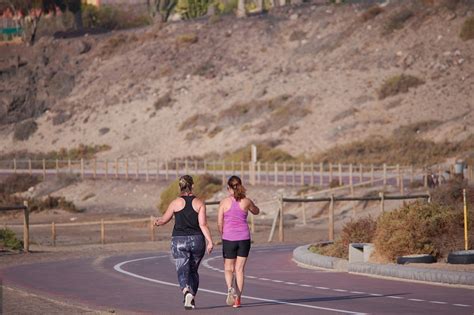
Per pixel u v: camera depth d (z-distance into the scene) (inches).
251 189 6437.0
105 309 1649.9
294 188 6250.0
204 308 1662.2
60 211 6968.5
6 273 2412.6
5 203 7007.9
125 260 2878.9
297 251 2822.3
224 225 1664.6
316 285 2041.1
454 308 1619.1
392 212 2418.8
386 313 1565.0
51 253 3169.3
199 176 7116.1
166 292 1926.7
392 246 2293.3
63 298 1834.4
